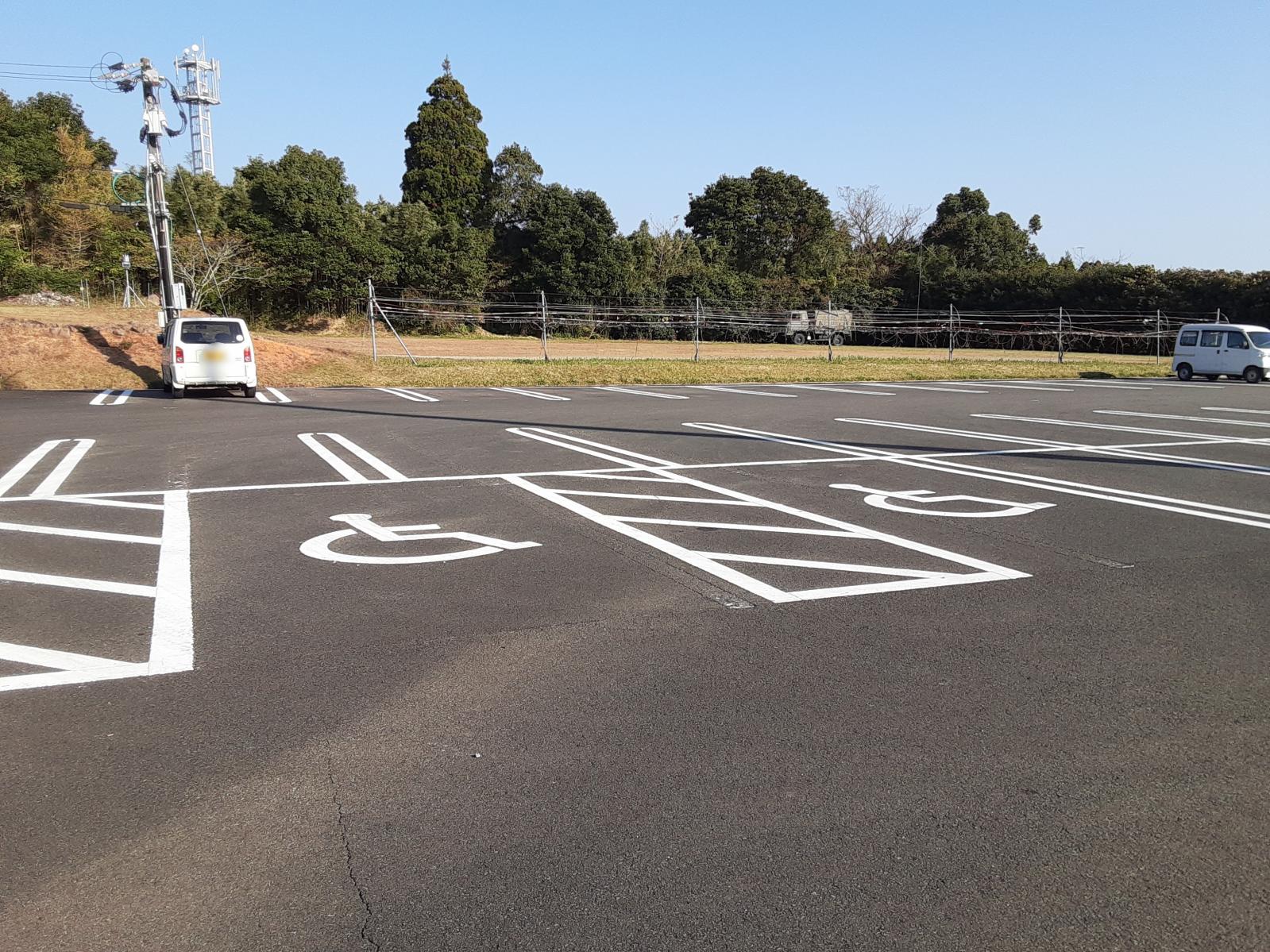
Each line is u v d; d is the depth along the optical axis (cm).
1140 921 266
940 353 4294
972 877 287
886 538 727
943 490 941
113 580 607
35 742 376
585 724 393
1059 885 283
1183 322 4866
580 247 5231
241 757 365
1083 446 1288
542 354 3284
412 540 718
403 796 335
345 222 4581
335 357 2536
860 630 512
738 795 336
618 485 959
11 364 2147
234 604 556
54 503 862
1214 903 275
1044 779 348
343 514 814
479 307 4738
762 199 6794
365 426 1452
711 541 717
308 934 261
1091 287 5278
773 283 6156
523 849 302
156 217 2281
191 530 751
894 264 7156
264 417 1577
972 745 375
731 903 274
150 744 375
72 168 4288
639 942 257
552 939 259
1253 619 532
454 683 437
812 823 317
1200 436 1413
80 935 260
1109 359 4009
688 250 6319
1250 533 750
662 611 543
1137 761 362
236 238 4231
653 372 2631
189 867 292
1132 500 889
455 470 1047
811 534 739
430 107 5494
